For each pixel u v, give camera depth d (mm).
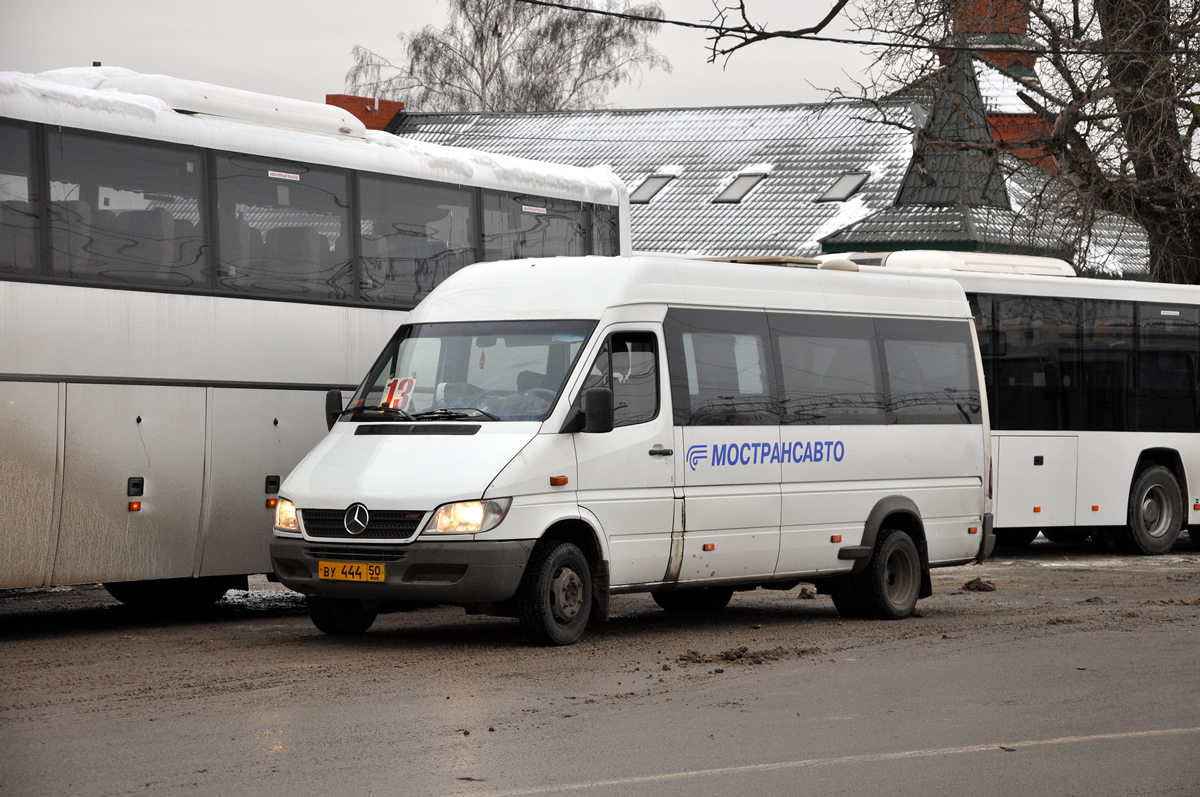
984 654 13945
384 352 15336
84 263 14945
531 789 8477
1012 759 9398
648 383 14789
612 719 10562
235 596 20094
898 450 17141
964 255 26516
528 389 14258
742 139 56406
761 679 12383
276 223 16734
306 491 13836
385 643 14430
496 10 67375
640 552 14508
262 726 10148
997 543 29031
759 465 15641
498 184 19219
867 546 16625
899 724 10492
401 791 8375
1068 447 25938
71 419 14805
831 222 50250
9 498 14352
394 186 17984
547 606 13797
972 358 18344
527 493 13523
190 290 15859
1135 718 10750
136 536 15430
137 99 15594
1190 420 27719
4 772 8742
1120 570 24031
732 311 15742
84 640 14875
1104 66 32938
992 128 36094
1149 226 34750
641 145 57750
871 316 17234
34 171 14586
